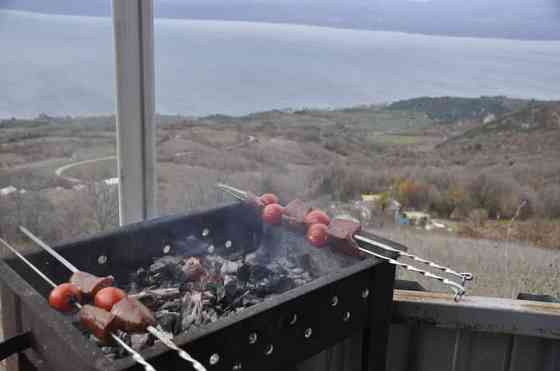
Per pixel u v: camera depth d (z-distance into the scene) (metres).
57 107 1.31
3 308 0.84
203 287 1.01
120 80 1.21
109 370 0.61
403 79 1.48
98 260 0.98
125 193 1.30
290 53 1.49
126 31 1.19
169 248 1.09
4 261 0.85
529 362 1.27
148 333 0.74
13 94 1.28
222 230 1.18
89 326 0.71
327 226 1.10
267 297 1.01
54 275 0.92
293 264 1.14
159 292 0.94
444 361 1.29
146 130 1.28
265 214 1.17
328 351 1.30
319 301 0.88
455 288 1.04
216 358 0.74
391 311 1.16
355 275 0.93
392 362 1.31
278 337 0.82
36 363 0.77
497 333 1.26
